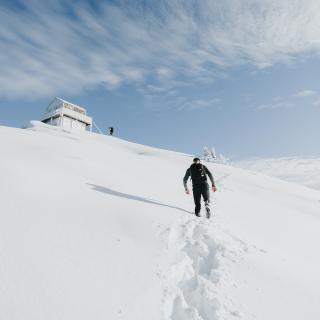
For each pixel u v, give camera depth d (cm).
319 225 1536
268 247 873
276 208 1742
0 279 450
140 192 1198
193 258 693
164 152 3991
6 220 629
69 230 654
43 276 482
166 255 654
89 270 529
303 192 2984
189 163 3114
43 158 1344
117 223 758
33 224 641
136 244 668
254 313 530
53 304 429
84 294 466
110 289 495
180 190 1562
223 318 500
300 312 565
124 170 1747
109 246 628
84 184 1059
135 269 570
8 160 1096
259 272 671
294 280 686
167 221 848
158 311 484
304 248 1012
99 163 1692
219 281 596
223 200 1582
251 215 1338
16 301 417
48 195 836
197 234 826
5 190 784
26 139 1897
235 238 849
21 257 516
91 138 4231
